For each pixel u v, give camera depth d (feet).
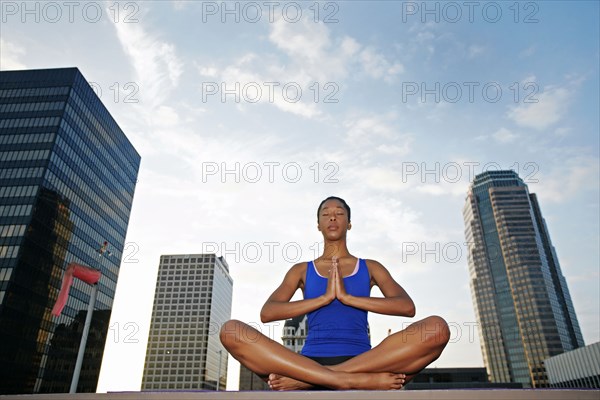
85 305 242.58
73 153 235.61
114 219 280.31
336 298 11.89
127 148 304.30
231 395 6.10
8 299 185.47
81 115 245.24
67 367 222.69
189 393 6.20
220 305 581.53
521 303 478.18
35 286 201.77
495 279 510.99
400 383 9.46
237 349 9.93
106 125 273.95
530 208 531.09
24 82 238.27
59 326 218.79
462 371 259.80
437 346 9.50
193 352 500.33
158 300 540.11
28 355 195.62
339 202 14.99
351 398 5.90
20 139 219.61
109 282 269.85
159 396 6.25
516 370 455.22
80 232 238.89
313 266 13.69
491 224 538.88
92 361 245.45
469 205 577.84
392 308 11.56
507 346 472.03
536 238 508.12
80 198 240.32
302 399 5.92
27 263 197.06
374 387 9.27
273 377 9.74
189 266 559.38
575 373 315.58
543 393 5.81
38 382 200.54
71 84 238.07
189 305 533.14
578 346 468.75
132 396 6.32
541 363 439.63
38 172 209.87
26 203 202.69
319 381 9.22
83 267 56.59
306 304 11.68
